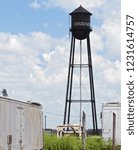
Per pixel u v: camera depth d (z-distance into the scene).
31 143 29.56
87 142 54.00
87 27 68.06
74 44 69.44
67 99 69.75
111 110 52.84
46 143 52.06
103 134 53.75
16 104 25.86
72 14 68.62
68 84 69.88
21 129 26.91
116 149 52.50
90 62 69.88
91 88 70.00
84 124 46.84
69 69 69.69
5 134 23.62
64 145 52.41
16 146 25.69
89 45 69.50
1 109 23.03
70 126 65.38
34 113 30.69
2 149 23.11
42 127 33.66
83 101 69.38
